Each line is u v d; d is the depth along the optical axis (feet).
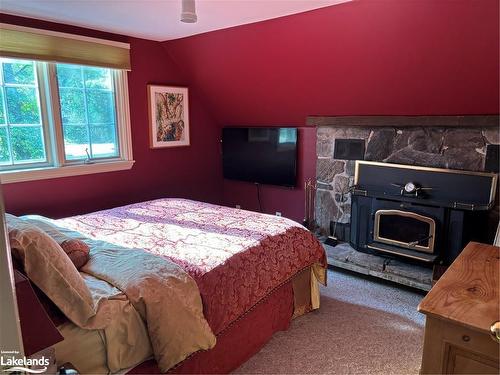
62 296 4.42
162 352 4.93
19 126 9.59
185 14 6.04
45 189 10.15
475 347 3.19
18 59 9.09
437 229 9.50
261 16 9.19
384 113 10.75
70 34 9.89
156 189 13.19
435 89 9.25
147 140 12.62
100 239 7.25
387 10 7.92
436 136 10.11
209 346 5.35
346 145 11.83
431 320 3.37
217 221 8.64
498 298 3.57
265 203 14.74
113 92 11.56
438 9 7.45
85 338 4.50
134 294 5.00
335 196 12.35
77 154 10.93
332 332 7.91
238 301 6.32
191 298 5.40
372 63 9.39
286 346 7.43
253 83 12.15
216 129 15.26
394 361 6.92
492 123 9.07
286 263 7.59
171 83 13.06
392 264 10.32
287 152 13.20
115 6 8.37
